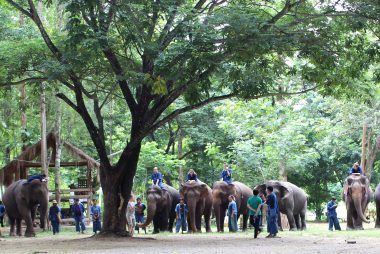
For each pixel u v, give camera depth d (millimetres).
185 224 30047
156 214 30531
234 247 17781
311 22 20281
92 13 18844
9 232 31469
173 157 43250
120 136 45719
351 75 21266
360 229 29109
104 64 22125
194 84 19703
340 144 43250
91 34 18328
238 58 19250
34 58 22375
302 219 32156
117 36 20219
